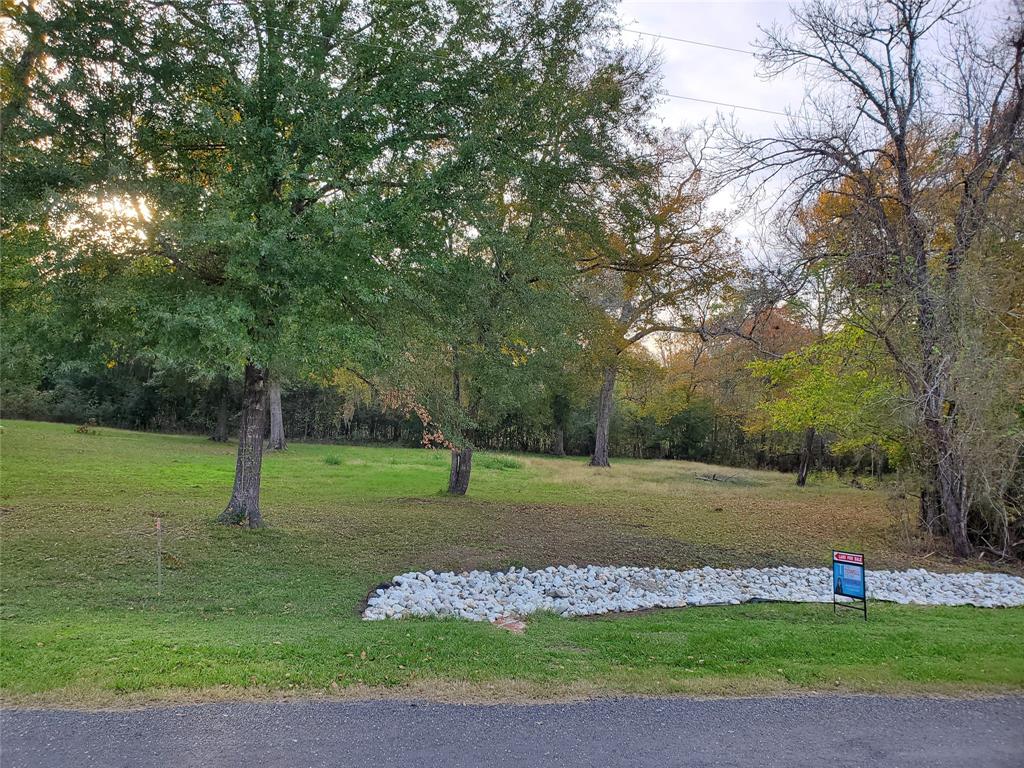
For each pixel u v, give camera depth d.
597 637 6.41
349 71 9.66
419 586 8.77
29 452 20.81
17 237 7.75
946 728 4.47
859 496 23.12
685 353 38.25
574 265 17.31
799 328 24.66
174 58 8.83
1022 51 12.70
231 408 39.56
